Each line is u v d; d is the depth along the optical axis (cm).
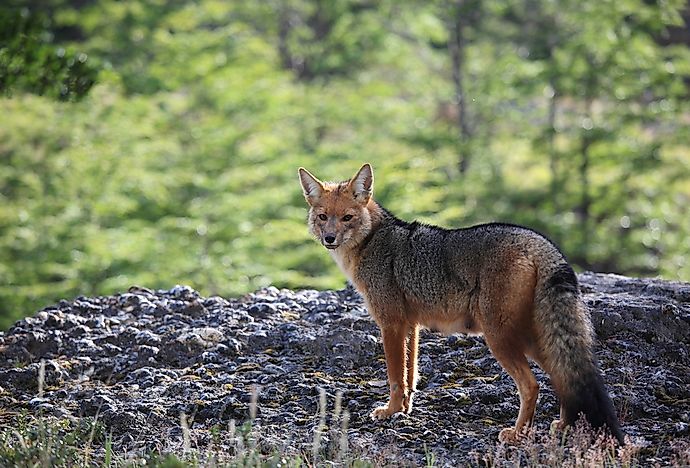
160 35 2703
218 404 753
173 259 2084
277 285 2144
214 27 3631
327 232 751
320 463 634
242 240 2158
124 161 2284
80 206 2245
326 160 2436
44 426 707
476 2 2811
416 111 2891
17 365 873
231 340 876
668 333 846
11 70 1245
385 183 2117
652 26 2627
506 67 2720
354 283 756
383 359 838
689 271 2506
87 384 831
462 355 836
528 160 2845
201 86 2581
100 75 1335
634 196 2623
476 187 2623
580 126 2580
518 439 652
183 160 2389
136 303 991
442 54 3372
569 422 622
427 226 723
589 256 2509
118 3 2900
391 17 3347
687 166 2584
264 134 2464
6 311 2022
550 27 2850
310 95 2825
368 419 725
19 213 2170
